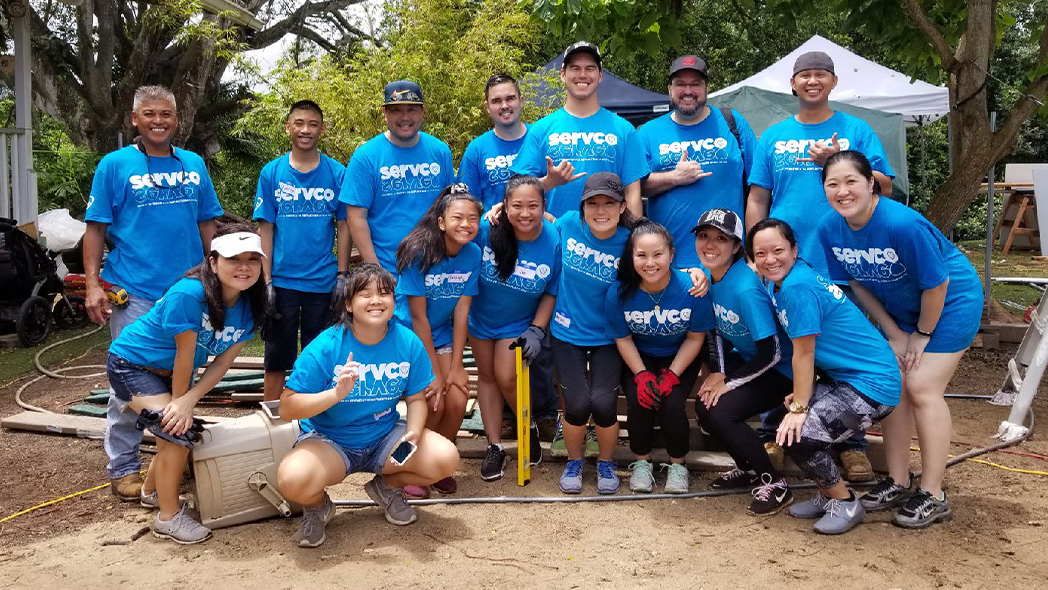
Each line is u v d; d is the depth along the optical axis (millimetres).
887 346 3979
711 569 3514
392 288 3762
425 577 3451
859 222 3945
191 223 4703
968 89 6738
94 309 4531
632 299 4324
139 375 3924
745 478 4445
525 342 4410
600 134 4832
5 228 8352
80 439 5449
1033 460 4895
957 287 3938
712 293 4266
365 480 4645
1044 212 15070
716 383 4258
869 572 3467
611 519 4086
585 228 4391
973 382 6836
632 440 4496
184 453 3885
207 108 16062
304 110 5004
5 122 15945
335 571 3518
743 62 21891
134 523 4090
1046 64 6527
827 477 3875
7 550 3791
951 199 6879
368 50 10125
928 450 3969
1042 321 5984
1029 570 3465
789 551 3693
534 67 14266
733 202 4914
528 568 3535
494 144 5098
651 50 7688
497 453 4695
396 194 4977
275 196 5129
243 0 14484
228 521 3990
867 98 12375
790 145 4672
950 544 3744
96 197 4488
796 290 3822
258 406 6074
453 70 9555
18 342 8539
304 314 5266
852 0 7691
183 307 3738
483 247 4598
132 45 15734
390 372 3873
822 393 3961
